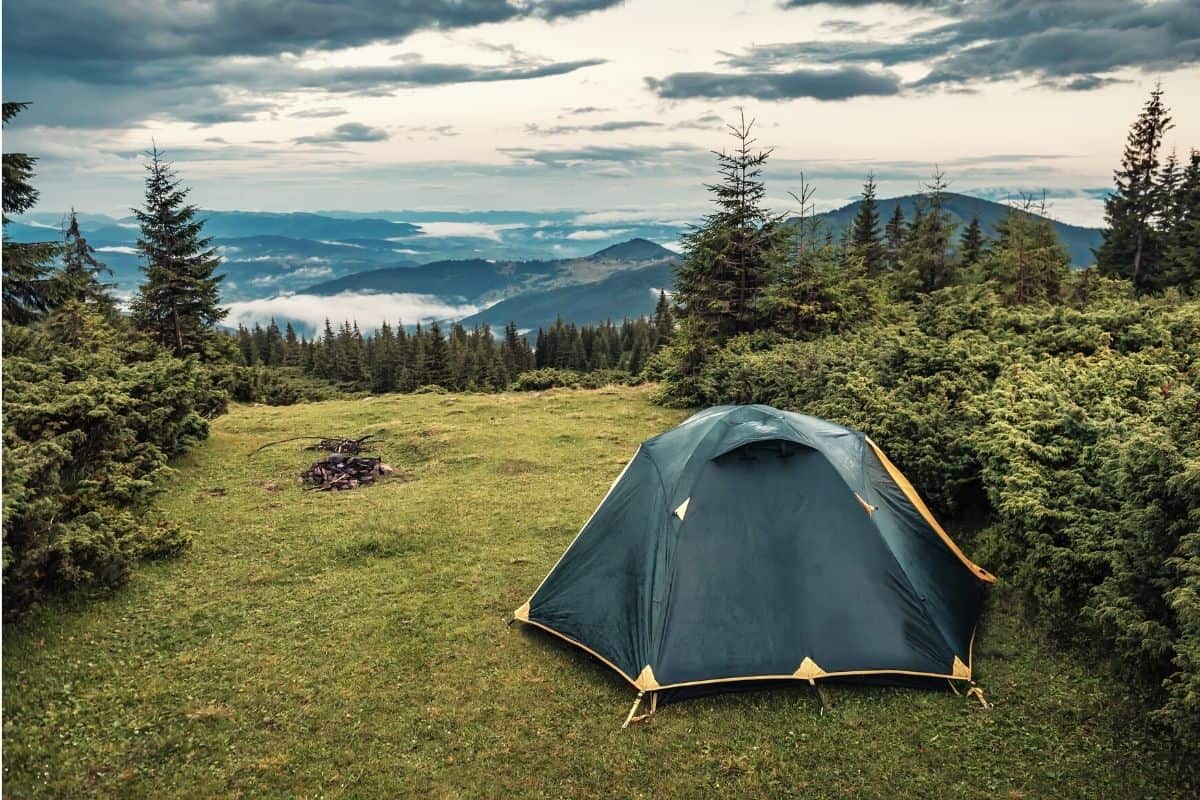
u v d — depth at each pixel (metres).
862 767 6.21
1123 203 47.91
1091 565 7.38
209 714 6.86
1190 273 39.72
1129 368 10.55
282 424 21.14
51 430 10.83
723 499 7.95
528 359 104.44
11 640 7.75
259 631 8.55
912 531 8.54
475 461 16.27
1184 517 6.37
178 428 15.34
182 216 31.44
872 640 7.36
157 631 8.48
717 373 20.27
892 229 51.94
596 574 8.42
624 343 138.12
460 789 5.98
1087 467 8.32
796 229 22.55
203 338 32.50
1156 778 5.82
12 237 18.00
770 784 6.04
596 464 15.76
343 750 6.43
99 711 6.89
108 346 21.88
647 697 7.18
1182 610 5.60
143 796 5.83
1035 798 5.75
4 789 5.80
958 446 10.36
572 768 6.25
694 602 7.50
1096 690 6.96
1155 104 45.97
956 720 6.75
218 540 11.39
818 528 7.82
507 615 8.96
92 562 9.04
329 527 11.96
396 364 78.38
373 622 8.78
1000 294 28.97
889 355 13.67
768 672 7.18
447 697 7.25
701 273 23.00
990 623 8.29
